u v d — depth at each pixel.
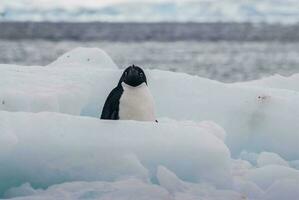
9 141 23.02
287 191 24.20
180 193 23.02
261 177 25.41
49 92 29.59
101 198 22.20
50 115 24.98
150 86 32.47
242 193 24.31
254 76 155.62
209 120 31.34
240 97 31.97
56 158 23.62
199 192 23.25
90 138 24.09
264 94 31.95
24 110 28.38
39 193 22.67
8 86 29.91
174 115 31.77
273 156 27.42
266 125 30.86
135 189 22.66
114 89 28.73
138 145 24.23
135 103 27.92
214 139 25.11
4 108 28.38
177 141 24.59
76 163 23.64
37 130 24.06
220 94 32.25
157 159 24.38
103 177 23.62
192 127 25.56
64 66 35.91
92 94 31.17
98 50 37.81
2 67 32.31
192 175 24.64
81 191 22.55
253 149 30.97
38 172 23.61
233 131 31.12
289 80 38.22
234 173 25.84
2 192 23.75
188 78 33.06
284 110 31.20
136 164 23.69
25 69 32.34
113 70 32.41
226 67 183.25
